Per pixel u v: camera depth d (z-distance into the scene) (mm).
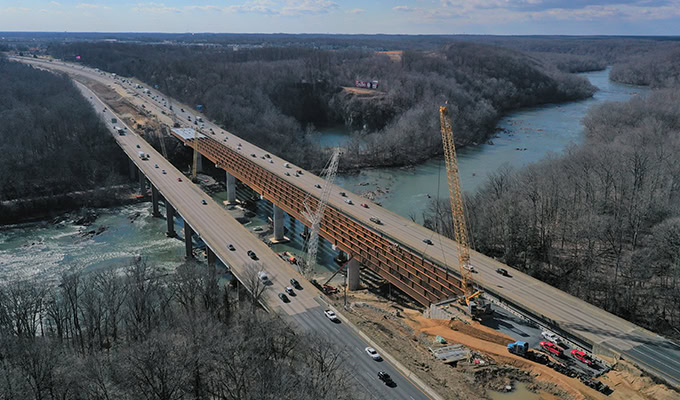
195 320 102750
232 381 87188
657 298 136125
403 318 131875
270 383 81250
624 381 94875
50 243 192875
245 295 137375
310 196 197625
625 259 144875
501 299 125938
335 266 177500
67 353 104125
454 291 130000
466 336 115000
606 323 112688
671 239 143125
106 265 172125
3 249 186625
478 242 174250
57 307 121250
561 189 187375
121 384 84938
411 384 91875
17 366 89062
